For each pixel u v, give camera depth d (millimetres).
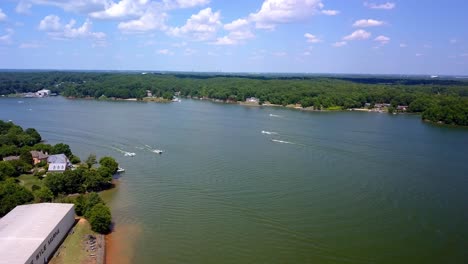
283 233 114812
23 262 84125
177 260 100000
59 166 164375
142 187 150875
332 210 131000
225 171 171750
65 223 108562
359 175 168375
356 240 111375
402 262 100750
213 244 108062
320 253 104375
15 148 193000
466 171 176125
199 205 133875
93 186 145875
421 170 177000
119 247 105688
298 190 148875
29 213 108688
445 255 104438
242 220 122812
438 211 131750
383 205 135875
